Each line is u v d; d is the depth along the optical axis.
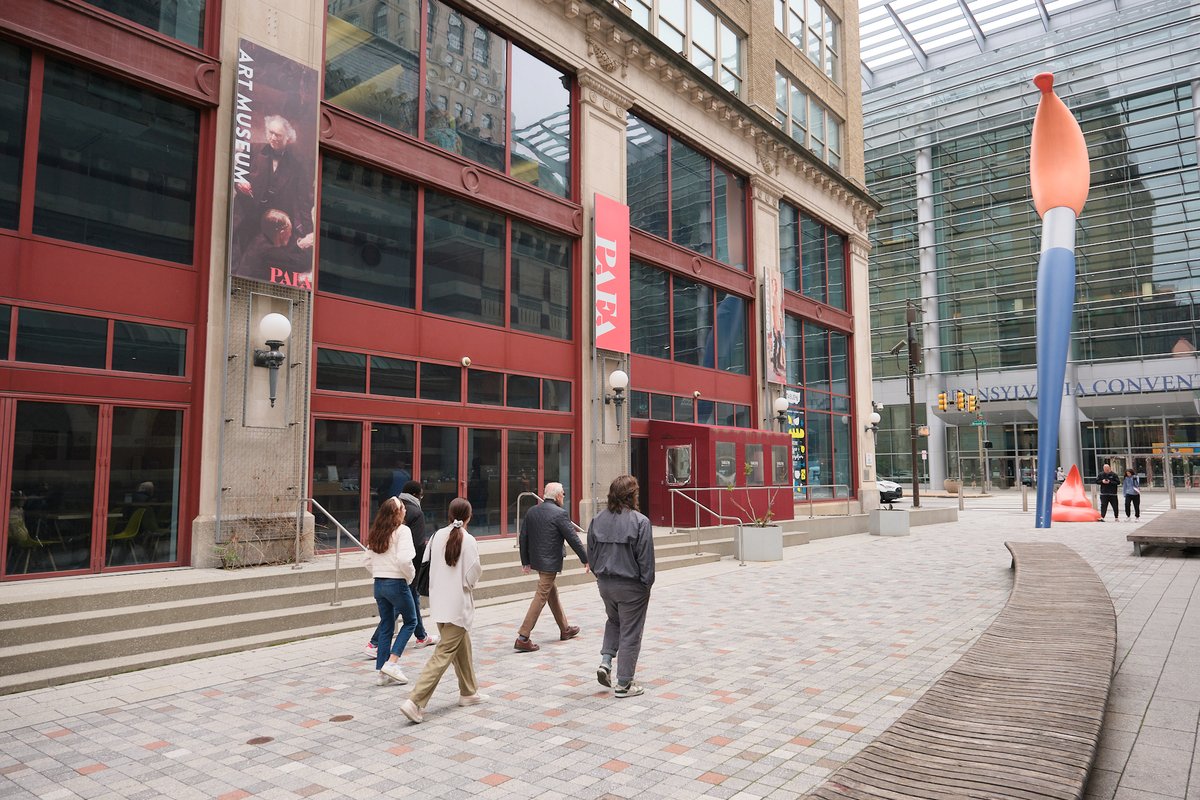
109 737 5.57
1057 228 21.42
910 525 25.08
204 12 11.06
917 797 3.62
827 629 9.06
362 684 6.96
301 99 11.45
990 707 4.96
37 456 8.98
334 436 11.94
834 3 29.28
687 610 10.43
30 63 9.38
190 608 8.34
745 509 18.91
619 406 17.08
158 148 10.45
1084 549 16.95
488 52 15.34
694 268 20.25
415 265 13.46
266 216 10.89
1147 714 5.75
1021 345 51.03
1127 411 47.72
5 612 7.43
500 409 14.66
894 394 56.03
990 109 52.62
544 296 16.05
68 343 9.37
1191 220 46.16
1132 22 47.47
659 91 19.31
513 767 4.92
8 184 9.09
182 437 10.24
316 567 10.16
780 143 23.73
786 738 5.40
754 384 22.39
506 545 13.48
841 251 28.56
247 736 5.57
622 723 5.77
